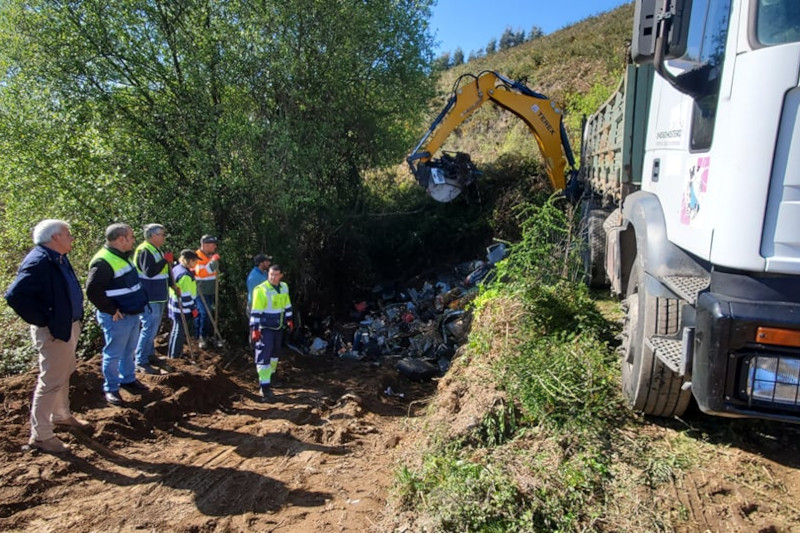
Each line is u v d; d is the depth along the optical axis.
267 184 9.34
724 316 2.54
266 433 5.43
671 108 3.61
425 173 10.53
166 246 9.21
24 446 4.42
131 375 5.75
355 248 12.38
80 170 8.67
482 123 18.42
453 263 12.82
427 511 3.38
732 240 2.61
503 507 3.16
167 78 9.57
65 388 4.68
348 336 10.55
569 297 5.63
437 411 4.93
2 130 8.41
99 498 3.99
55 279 4.18
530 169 13.39
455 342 9.14
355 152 12.06
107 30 9.07
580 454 3.49
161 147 9.64
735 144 2.59
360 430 5.63
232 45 9.55
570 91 18.36
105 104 9.14
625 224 4.59
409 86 12.34
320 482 4.30
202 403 6.14
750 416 2.57
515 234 12.12
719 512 2.96
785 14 2.45
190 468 4.55
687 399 3.51
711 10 2.91
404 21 11.69
